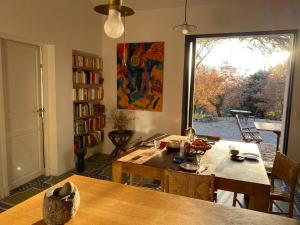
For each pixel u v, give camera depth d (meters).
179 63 4.27
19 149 3.38
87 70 4.56
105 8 1.38
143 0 4.14
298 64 3.62
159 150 2.68
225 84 6.31
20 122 3.37
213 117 6.75
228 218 1.18
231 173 2.02
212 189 1.71
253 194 1.85
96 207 1.25
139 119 4.69
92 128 4.66
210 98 6.56
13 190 3.28
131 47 4.57
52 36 3.54
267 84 6.14
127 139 4.62
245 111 6.32
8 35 2.96
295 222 1.16
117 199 1.34
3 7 2.82
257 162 2.33
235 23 3.88
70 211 1.04
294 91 3.67
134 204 1.29
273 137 6.82
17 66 3.27
